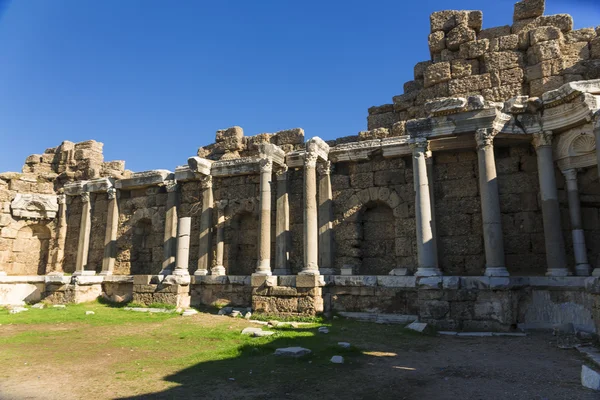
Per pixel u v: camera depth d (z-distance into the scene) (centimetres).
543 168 1563
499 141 1670
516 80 1736
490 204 1482
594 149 1508
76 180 2866
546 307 1441
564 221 1605
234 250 2195
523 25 1806
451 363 969
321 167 1972
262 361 991
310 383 808
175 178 2339
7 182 2794
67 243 2720
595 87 1444
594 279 1092
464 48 1853
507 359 999
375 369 913
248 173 2175
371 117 2092
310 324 1563
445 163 1800
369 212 1947
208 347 1174
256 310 1792
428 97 1892
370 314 1670
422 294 1489
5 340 1305
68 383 830
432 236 1562
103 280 2419
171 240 2270
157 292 2120
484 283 1417
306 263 1772
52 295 2431
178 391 765
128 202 2542
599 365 857
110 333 1420
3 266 2644
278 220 1978
